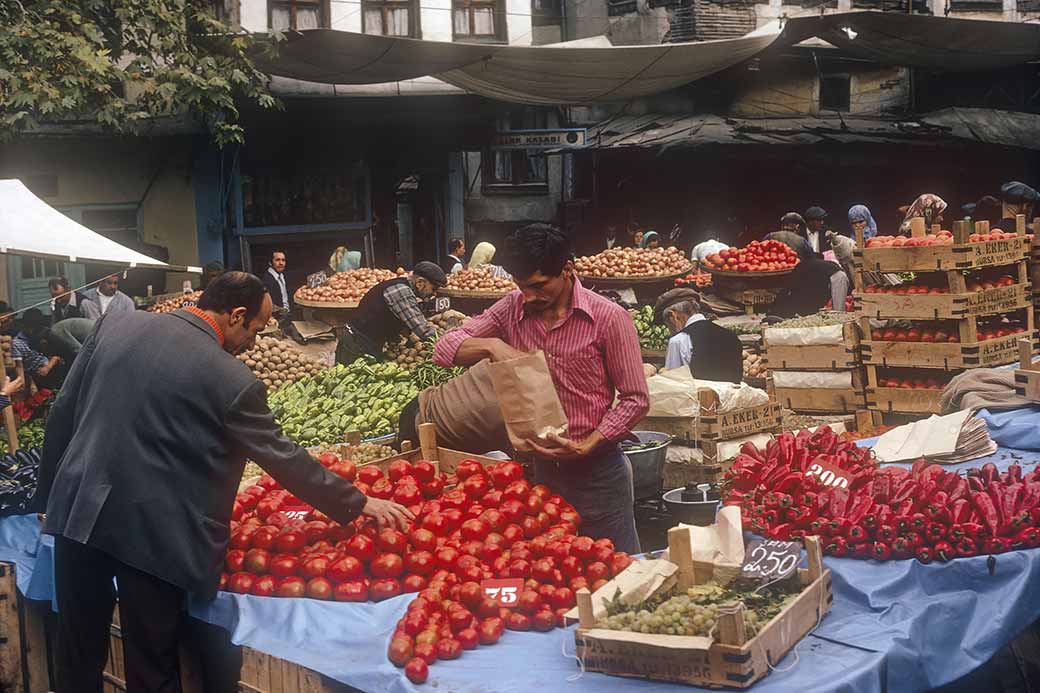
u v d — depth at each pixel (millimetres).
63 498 3969
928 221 11758
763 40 16078
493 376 4348
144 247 17172
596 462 4543
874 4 23312
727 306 12234
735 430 6566
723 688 3078
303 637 3701
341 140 19375
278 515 4391
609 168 22734
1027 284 7539
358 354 8867
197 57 15453
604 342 4520
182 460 3926
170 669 4047
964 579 3859
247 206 18672
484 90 17656
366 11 19594
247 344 4297
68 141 16594
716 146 20109
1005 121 21984
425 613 3541
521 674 3281
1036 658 4281
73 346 9445
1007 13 24578
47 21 13914
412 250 22250
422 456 5312
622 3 22641
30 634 5086
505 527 4164
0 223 8070
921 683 3471
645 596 3453
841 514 4047
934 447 5254
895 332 7551
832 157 20656
